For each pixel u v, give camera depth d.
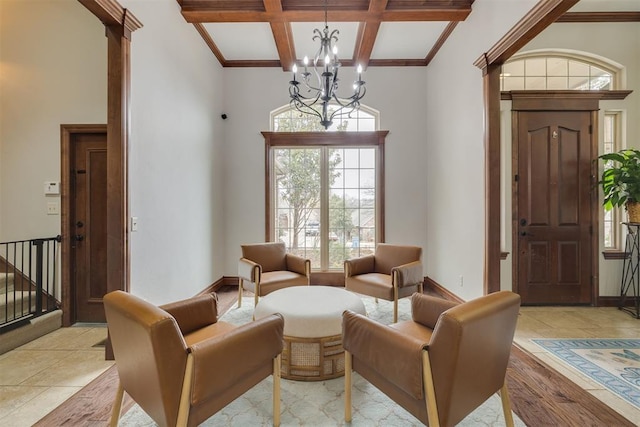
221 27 3.85
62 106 3.09
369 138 4.76
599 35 3.61
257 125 4.77
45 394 1.96
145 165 2.70
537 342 2.73
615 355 2.49
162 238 2.98
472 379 1.33
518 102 3.61
